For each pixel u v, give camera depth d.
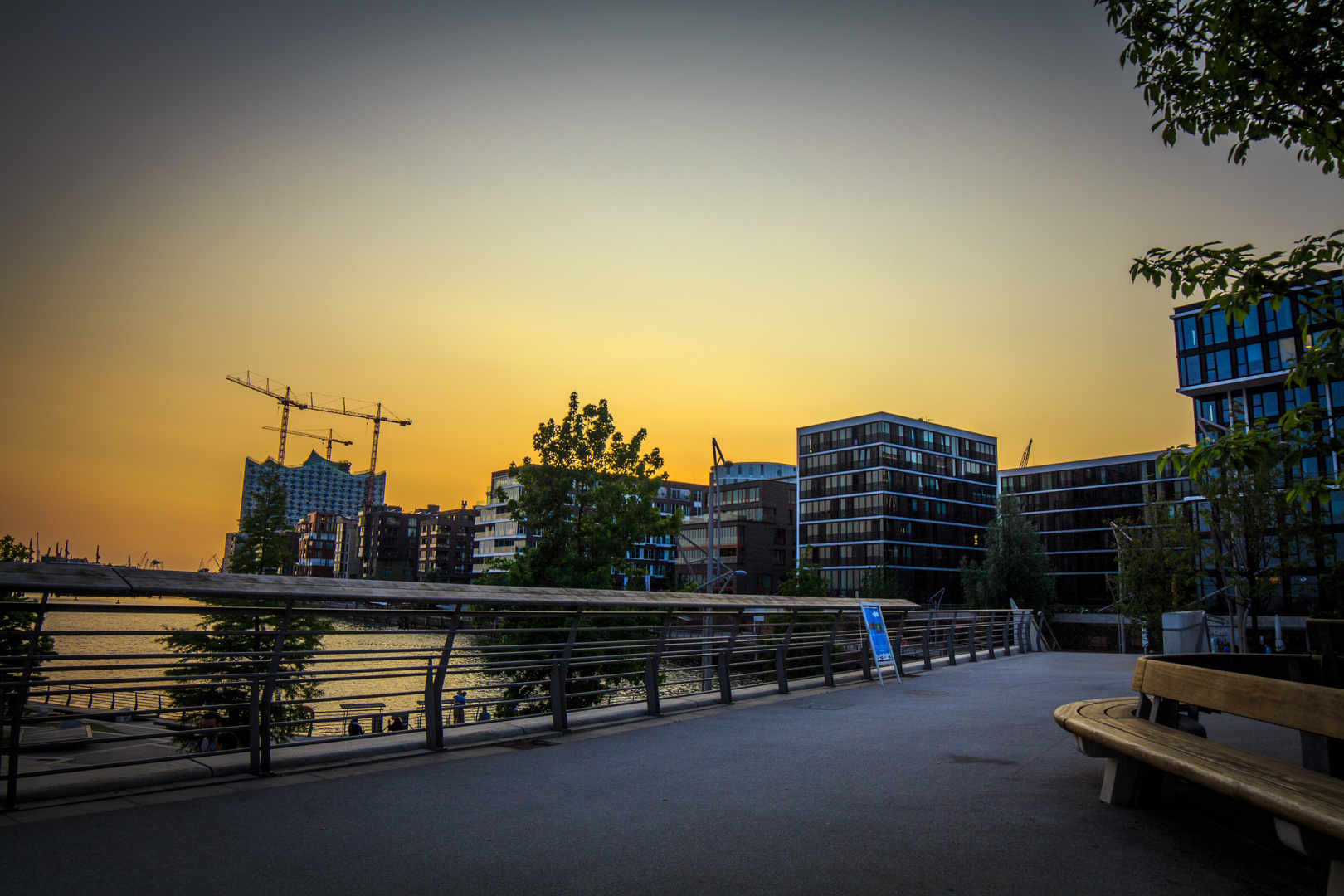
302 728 15.27
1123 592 44.34
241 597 5.66
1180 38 6.00
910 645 18.27
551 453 23.00
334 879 3.99
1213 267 5.66
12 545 32.62
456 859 4.33
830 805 5.51
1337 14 5.37
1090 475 90.88
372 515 196.12
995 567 62.22
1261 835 4.81
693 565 95.94
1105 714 5.75
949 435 88.69
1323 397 52.28
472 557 159.12
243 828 4.79
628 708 9.78
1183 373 57.34
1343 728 3.65
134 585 5.07
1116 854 4.46
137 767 6.27
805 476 88.56
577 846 4.57
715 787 6.02
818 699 11.78
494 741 7.86
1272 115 5.84
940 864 4.29
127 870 4.02
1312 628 7.30
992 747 7.70
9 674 5.54
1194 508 42.69
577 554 22.48
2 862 4.08
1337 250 5.30
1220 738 8.23
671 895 3.84
